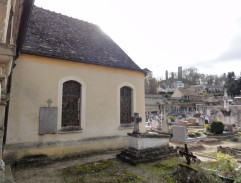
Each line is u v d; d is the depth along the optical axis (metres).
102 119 9.12
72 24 11.12
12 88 6.90
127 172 5.79
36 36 8.40
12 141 6.72
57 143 7.67
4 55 2.22
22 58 7.26
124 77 10.33
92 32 11.73
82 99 8.61
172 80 90.06
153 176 5.62
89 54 9.48
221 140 14.24
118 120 9.71
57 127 7.73
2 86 2.49
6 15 1.97
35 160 6.73
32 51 7.40
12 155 6.67
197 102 51.97
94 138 8.73
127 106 10.52
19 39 5.29
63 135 7.87
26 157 6.91
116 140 9.45
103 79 9.45
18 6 2.66
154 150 7.43
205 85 89.44
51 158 7.45
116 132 9.54
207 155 9.05
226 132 16.31
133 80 10.72
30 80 7.34
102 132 9.04
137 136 7.14
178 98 58.78
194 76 96.62
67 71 8.31
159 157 7.21
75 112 8.54
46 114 7.50
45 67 7.75
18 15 2.99
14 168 6.36
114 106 9.66
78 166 6.28
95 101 9.01
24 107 7.09
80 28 11.28
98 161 6.88
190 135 14.26
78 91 8.75
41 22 9.50
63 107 8.21
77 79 8.55
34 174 5.83
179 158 7.45
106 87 9.50
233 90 59.75
